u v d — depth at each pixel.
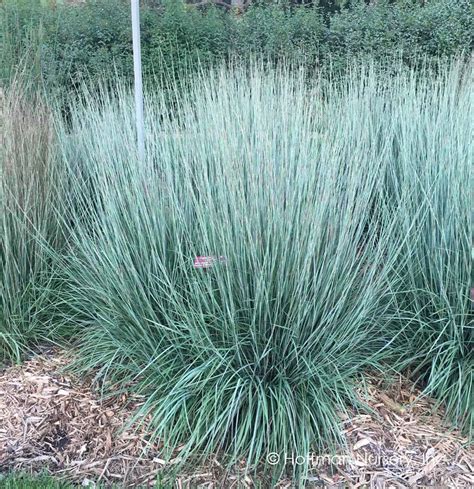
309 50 6.08
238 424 2.33
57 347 2.97
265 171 2.46
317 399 2.30
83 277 2.86
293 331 2.29
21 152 3.05
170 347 2.46
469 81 3.49
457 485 2.13
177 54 6.13
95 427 2.42
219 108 2.92
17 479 2.16
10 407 2.52
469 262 2.59
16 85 3.48
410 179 3.06
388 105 3.88
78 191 3.10
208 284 2.38
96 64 5.88
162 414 2.38
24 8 5.96
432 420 2.45
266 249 2.29
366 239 2.81
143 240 2.54
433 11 6.48
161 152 2.90
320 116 3.21
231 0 7.81
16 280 2.91
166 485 2.14
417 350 2.72
